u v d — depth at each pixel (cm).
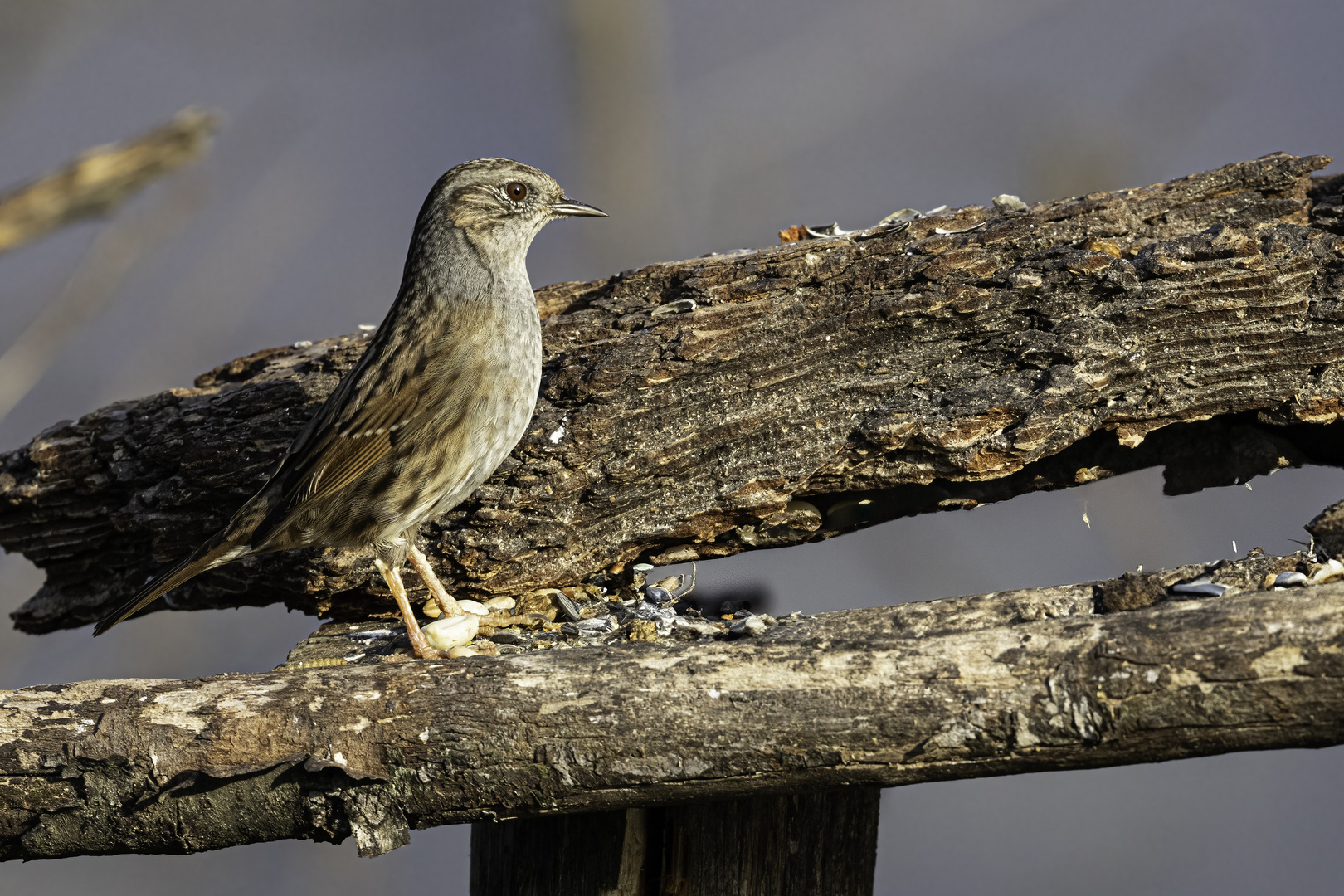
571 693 636
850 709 603
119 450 965
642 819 751
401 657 780
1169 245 834
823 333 856
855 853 772
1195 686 559
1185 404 824
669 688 627
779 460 846
